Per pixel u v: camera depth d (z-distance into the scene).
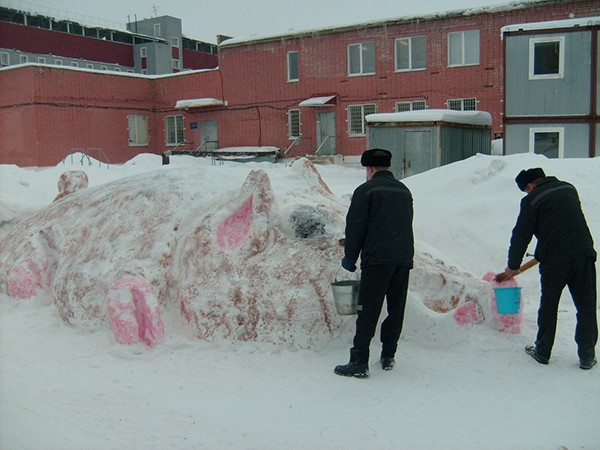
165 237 6.05
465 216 9.25
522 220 5.11
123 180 7.62
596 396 4.41
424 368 4.96
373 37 30.03
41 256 6.79
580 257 4.93
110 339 5.50
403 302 4.94
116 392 4.54
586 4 25.14
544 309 5.03
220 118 35.47
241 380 4.76
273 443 3.77
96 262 6.18
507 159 10.30
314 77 31.92
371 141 20.67
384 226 4.78
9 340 5.65
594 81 18.88
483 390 4.56
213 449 3.70
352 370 4.79
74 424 4.02
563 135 19.34
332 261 5.61
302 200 6.46
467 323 5.55
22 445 3.70
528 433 3.86
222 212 6.04
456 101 28.48
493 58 27.34
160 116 38.16
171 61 55.84
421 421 4.05
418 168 19.94
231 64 34.62
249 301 5.47
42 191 12.81
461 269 6.46
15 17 48.25
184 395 4.49
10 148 34.59
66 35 50.06
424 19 28.58
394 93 29.83
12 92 34.00
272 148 33.03
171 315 5.67
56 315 6.25
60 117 34.06
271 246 5.77
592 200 8.84
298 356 5.19
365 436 3.84
